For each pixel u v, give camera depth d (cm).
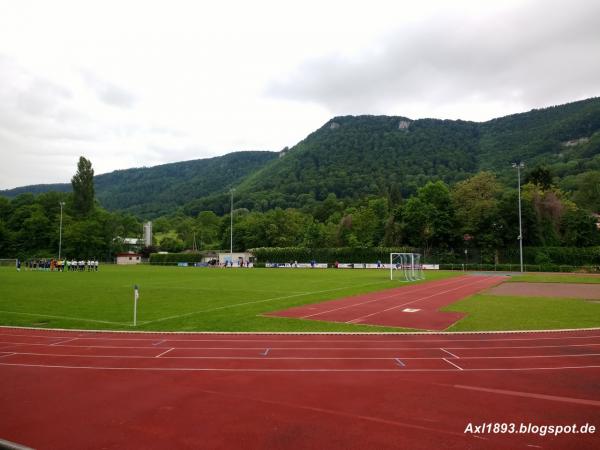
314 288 3756
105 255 12019
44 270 7319
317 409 864
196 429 772
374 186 18225
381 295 3156
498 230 8356
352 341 1526
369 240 10188
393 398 925
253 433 752
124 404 904
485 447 696
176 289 3650
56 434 761
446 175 18438
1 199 12531
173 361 1255
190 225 17175
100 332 1730
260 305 2547
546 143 17638
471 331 1695
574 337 1580
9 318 2083
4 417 841
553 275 6103
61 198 12644
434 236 9162
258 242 12319
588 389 980
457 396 936
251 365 1205
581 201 10569
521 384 1018
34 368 1189
